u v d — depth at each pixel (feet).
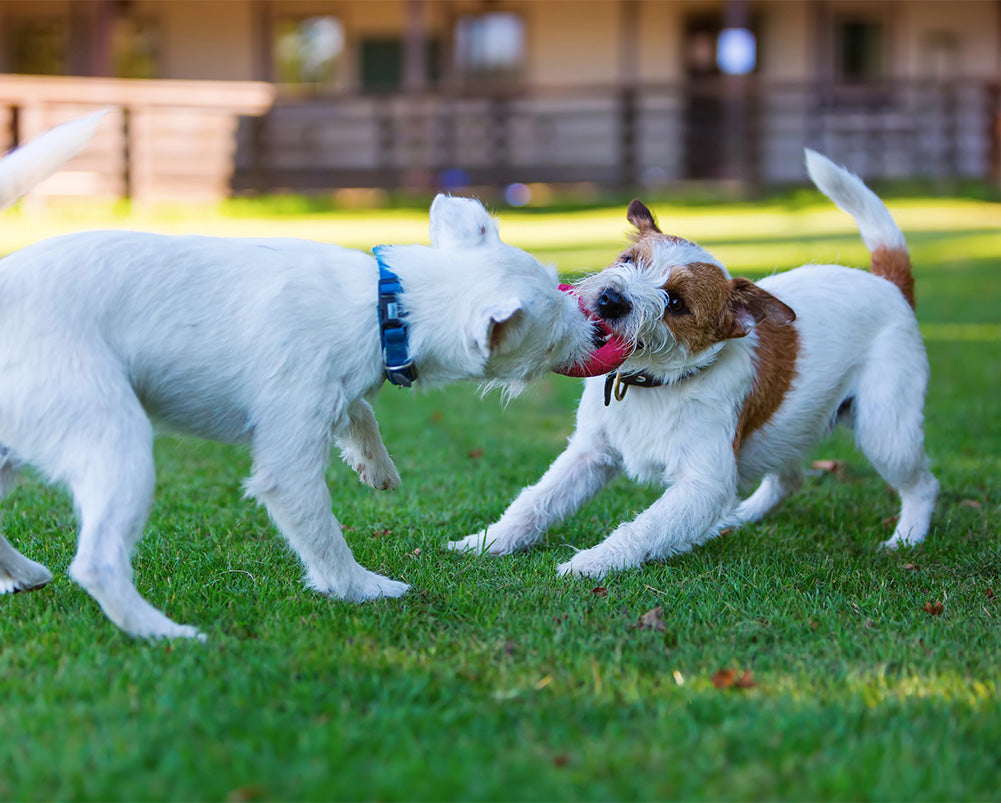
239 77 80.79
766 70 82.28
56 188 60.70
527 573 13.17
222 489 16.80
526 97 74.33
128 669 9.52
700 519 13.42
